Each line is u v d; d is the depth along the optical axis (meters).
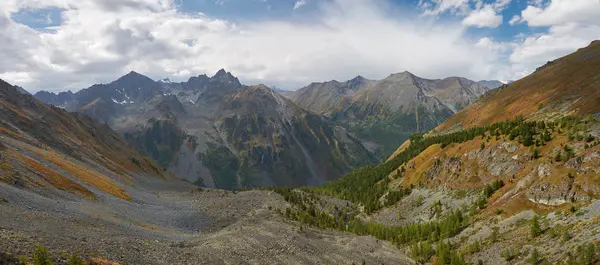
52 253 38.66
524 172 111.88
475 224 101.06
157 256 53.69
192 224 100.69
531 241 77.12
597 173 85.81
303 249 83.69
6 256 32.88
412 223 135.38
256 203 139.62
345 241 102.88
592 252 58.00
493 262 77.06
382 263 86.75
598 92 173.38
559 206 85.75
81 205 76.12
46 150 129.25
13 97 183.00
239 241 79.12
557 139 114.69
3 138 104.81
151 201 123.38
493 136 146.38
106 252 46.84
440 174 157.88
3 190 60.00
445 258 88.06
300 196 173.25
